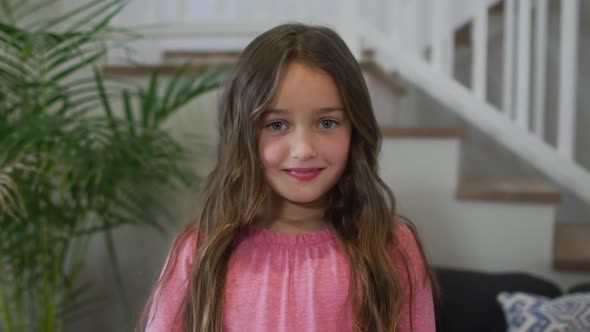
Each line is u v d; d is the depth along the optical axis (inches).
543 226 49.4
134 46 60.8
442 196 51.4
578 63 71.4
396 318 27.1
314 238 28.0
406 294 28.6
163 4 62.0
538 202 48.9
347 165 28.8
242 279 27.1
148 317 29.4
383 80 58.2
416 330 28.4
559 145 56.2
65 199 46.8
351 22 59.9
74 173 41.0
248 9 61.9
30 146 38.9
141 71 55.7
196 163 56.4
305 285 26.6
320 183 25.7
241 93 25.6
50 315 48.3
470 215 51.0
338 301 26.5
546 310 36.4
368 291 26.6
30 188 40.3
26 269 48.5
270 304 26.3
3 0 51.3
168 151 49.8
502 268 50.7
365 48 72.0
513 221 50.1
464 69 75.7
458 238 51.4
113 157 43.8
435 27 59.0
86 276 60.8
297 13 59.0
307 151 24.3
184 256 29.0
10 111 42.9
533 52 71.7
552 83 72.2
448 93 58.8
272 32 26.1
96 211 48.7
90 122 43.5
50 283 50.6
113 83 56.9
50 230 46.6
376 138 27.5
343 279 26.9
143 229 58.5
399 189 52.1
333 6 62.1
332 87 24.7
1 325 56.5
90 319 61.9
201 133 56.2
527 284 42.2
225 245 27.0
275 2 61.3
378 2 71.7
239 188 27.0
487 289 42.1
